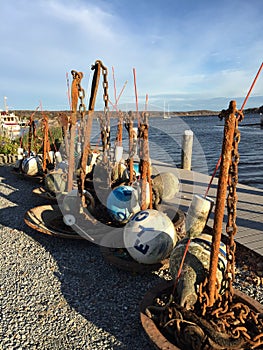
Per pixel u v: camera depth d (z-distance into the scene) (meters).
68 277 3.19
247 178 10.35
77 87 4.14
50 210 4.57
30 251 3.78
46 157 7.12
